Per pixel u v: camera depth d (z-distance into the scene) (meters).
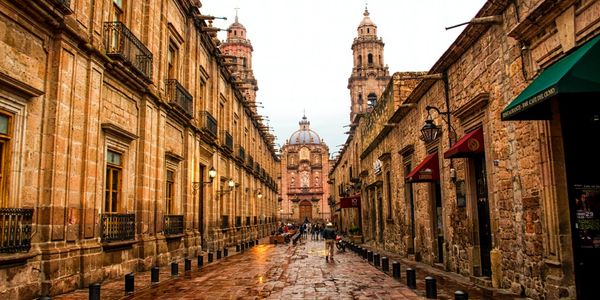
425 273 13.30
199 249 19.56
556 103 7.67
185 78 19.22
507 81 9.41
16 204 8.62
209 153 23.02
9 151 8.57
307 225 76.69
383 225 25.02
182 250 17.81
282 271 14.22
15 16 8.46
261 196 44.16
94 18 11.25
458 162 12.69
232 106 29.39
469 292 9.56
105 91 12.12
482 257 11.48
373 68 65.00
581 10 6.75
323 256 20.61
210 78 23.97
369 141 30.17
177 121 17.98
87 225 10.73
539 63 8.07
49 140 9.51
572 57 6.64
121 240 12.46
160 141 15.71
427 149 15.70
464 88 12.00
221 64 25.84
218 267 15.55
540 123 7.91
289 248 27.48
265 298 9.16
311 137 96.94
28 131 9.02
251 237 36.69
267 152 53.44
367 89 64.50
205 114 21.50
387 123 21.03
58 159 9.65
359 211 36.22
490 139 10.41
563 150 7.60
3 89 8.32
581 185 7.57
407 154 18.56
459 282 11.20
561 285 7.45
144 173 14.25
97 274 11.00
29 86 8.81
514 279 9.34
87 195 10.78
